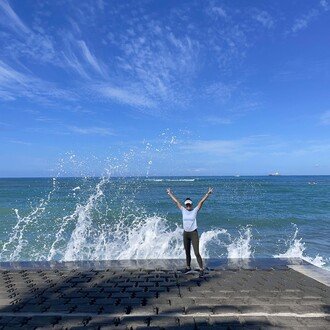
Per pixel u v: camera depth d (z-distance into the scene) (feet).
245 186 258.57
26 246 47.34
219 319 15.80
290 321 15.51
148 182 299.38
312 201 126.00
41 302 18.51
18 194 159.74
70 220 72.33
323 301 18.30
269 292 19.95
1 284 22.33
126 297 19.27
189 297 19.07
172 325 15.19
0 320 15.94
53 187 227.20
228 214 85.30
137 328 14.90
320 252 44.57
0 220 73.51
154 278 23.73
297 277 23.72
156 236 48.39
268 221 73.72
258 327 14.84
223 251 44.27
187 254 26.32
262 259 30.01
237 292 20.04
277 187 248.73
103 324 15.39
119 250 42.57
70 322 15.64
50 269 26.78
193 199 128.88
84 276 24.39
